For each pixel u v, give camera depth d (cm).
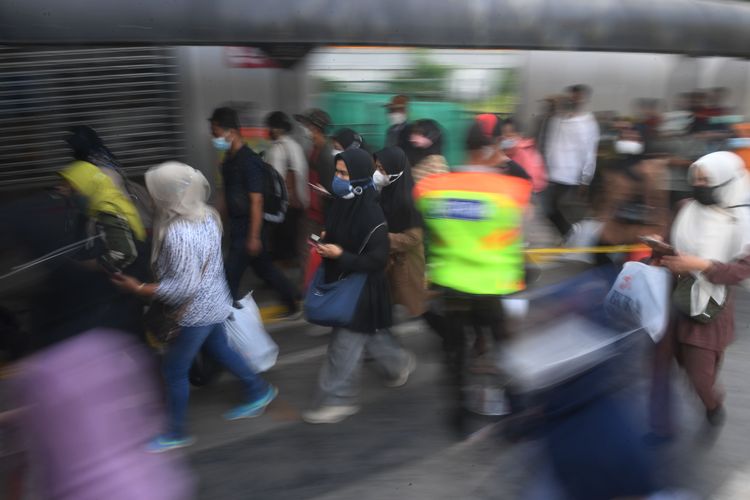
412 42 549
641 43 706
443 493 349
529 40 616
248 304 434
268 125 622
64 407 205
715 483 351
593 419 227
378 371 475
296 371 486
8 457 205
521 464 370
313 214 584
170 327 355
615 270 347
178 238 346
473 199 361
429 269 389
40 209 317
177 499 216
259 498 345
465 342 389
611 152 648
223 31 466
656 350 349
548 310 250
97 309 312
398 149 423
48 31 409
